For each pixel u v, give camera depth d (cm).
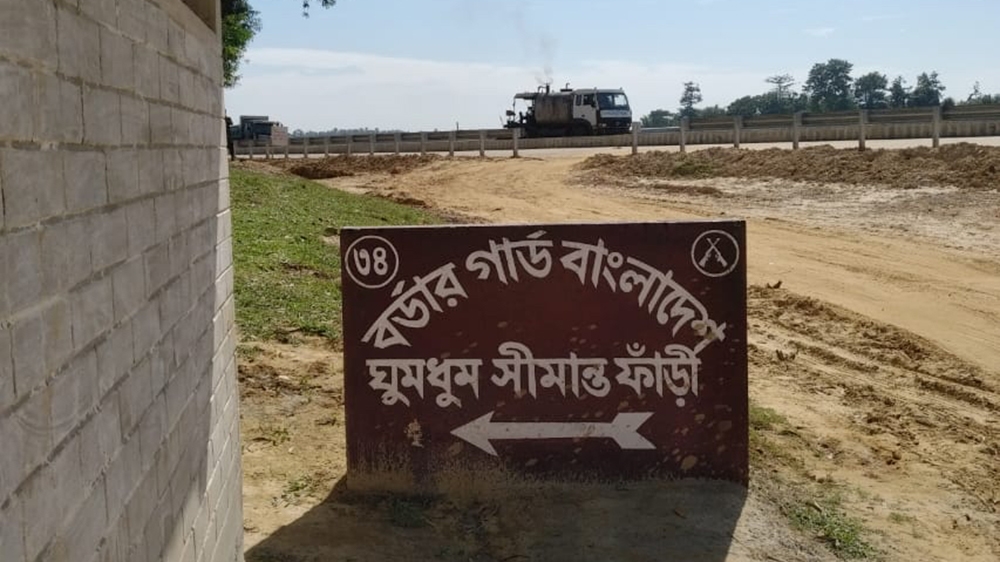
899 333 1093
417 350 573
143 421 278
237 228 1343
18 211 190
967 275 1449
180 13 350
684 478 579
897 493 612
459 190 2925
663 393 573
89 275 233
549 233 568
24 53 196
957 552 532
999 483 643
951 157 2262
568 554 500
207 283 391
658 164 2927
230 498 430
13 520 182
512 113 4656
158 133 311
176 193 336
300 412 694
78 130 229
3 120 184
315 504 552
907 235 1791
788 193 2361
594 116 4362
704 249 566
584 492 570
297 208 1662
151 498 286
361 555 491
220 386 414
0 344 179
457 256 569
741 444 577
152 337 293
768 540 520
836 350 1036
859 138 2645
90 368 232
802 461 660
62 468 210
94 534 231
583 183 2912
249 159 4406
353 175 3778
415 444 575
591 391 573
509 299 571
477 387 574
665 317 570
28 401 192
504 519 540
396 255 570
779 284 1376
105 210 249
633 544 509
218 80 434
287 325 909
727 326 570
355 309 573
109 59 257
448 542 512
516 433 575
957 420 788
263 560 479
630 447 576
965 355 1007
